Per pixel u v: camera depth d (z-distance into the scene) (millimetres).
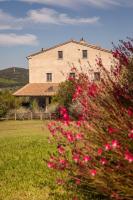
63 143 7633
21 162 12531
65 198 8250
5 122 42219
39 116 45281
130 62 7379
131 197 6020
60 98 39906
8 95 51375
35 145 16328
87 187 8141
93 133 6797
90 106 6961
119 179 6008
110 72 7551
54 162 7586
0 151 15305
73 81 7379
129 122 6184
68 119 6645
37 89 55750
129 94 6961
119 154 6008
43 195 8742
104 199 7719
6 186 9656
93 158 6492
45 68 57875
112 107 6648
